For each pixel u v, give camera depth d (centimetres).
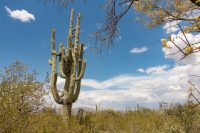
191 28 297
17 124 671
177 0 353
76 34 1352
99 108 1534
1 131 654
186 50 268
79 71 1350
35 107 725
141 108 1562
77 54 1344
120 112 1598
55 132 983
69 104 1283
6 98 661
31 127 733
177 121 893
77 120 1227
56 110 1317
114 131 1133
